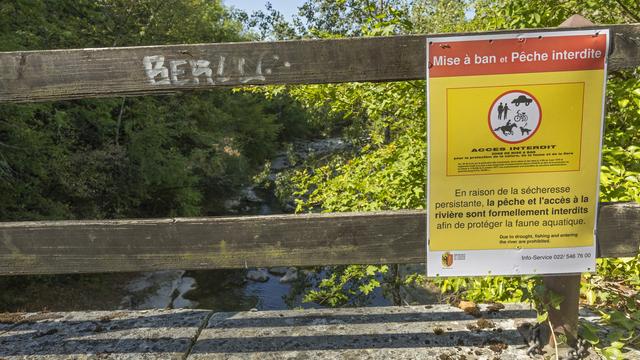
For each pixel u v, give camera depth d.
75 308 10.80
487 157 1.72
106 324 2.29
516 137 1.70
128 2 16.83
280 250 1.84
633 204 1.77
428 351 1.96
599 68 1.64
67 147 13.41
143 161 15.01
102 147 14.84
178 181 16.44
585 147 1.70
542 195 1.75
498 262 1.80
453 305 2.36
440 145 1.72
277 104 28.52
